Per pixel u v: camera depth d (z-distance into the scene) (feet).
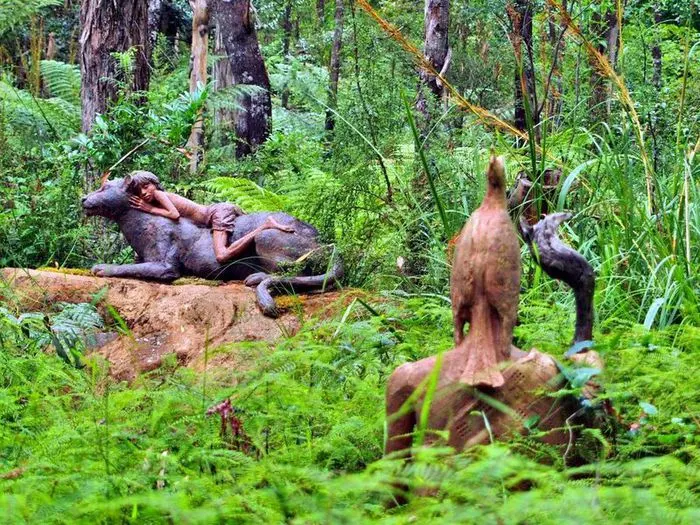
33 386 16.84
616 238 21.91
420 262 26.58
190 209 27.35
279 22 81.41
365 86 33.91
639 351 15.01
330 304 23.16
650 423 13.51
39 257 30.60
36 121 42.22
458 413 12.23
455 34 41.52
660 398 14.02
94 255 31.09
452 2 41.47
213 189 35.60
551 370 12.25
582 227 23.57
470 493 10.09
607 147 24.22
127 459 12.86
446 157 27.35
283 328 23.50
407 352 18.58
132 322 24.86
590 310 13.79
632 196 22.41
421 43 40.19
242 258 26.84
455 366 12.35
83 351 22.24
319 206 29.09
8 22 45.70
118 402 14.84
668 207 22.86
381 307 22.50
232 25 49.37
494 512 9.71
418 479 10.68
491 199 12.41
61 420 14.57
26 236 30.40
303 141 42.75
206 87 36.73
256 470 11.40
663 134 28.78
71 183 32.35
